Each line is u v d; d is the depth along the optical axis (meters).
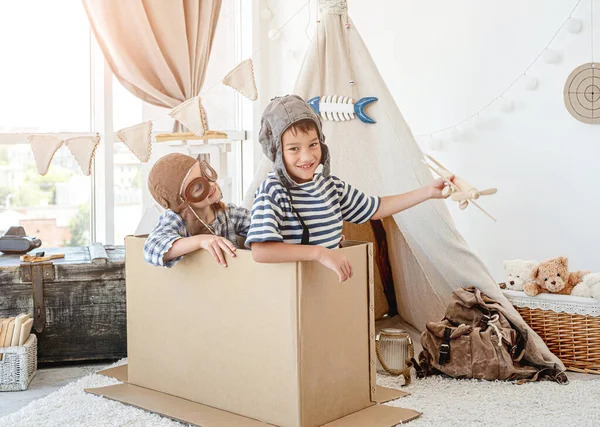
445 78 3.44
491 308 2.42
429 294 2.71
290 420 1.85
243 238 2.37
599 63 3.02
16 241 2.79
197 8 3.51
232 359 1.99
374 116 2.64
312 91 2.65
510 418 1.94
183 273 2.11
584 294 2.48
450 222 2.62
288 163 1.96
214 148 3.41
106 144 3.56
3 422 1.93
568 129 3.14
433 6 3.44
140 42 3.40
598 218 3.10
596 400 2.10
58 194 3.64
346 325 1.97
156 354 2.21
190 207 2.18
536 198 3.24
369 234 2.98
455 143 3.44
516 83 3.25
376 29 3.64
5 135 3.30
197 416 1.97
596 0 3.03
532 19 3.18
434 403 2.08
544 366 2.34
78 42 3.62
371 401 2.07
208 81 3.94
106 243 3.59
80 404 2.09
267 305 1.89
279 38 3.96
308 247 1.81
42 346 2.57
